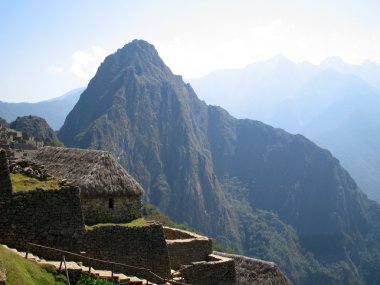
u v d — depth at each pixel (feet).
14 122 440.04
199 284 77.87
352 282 514.27
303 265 546.67
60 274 51.19
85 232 62.85
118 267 66.39
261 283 94.17
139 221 76.54
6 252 46.93
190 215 568.82
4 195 55.72
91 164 75.82
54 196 59.98
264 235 579.89
